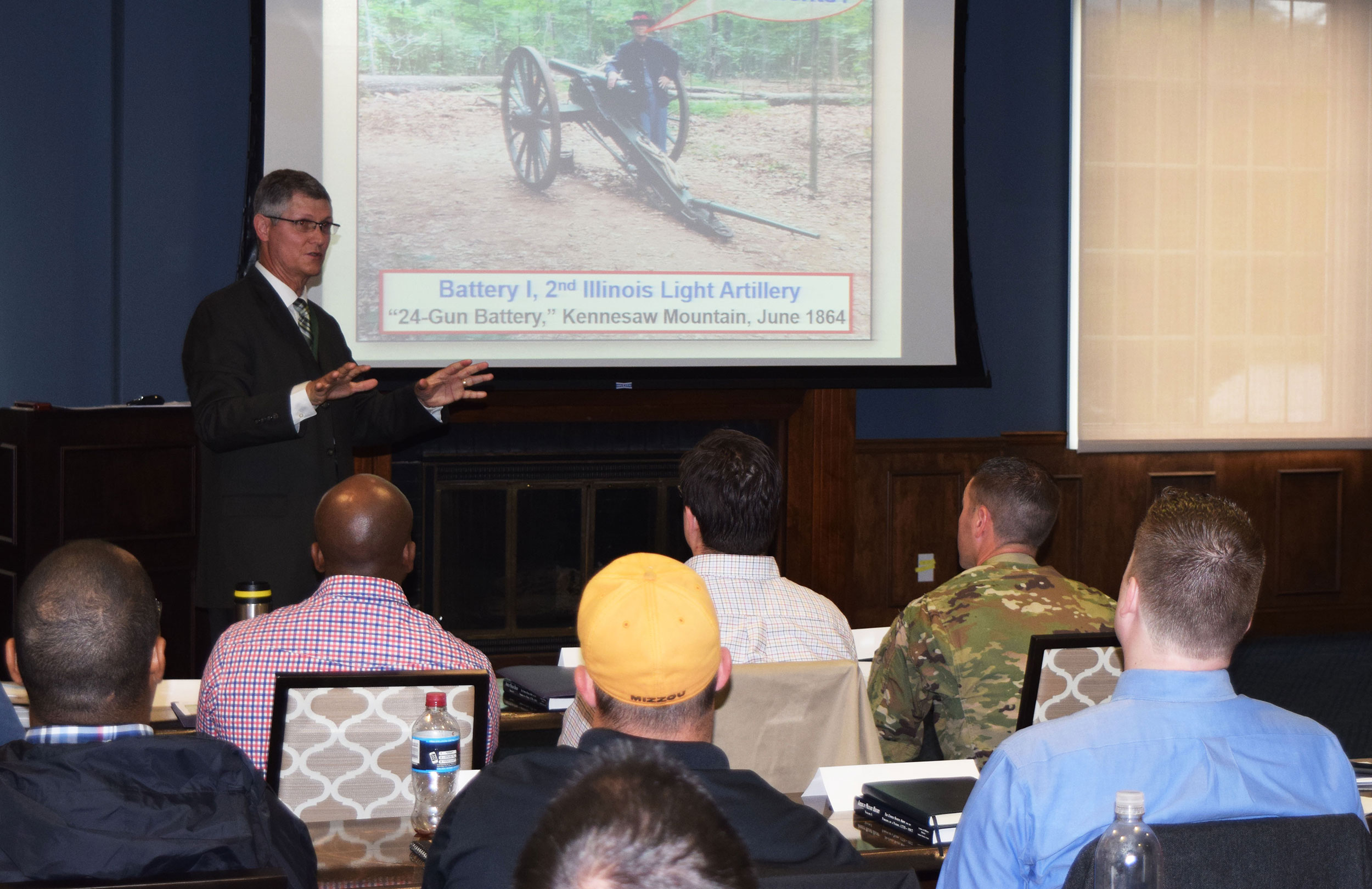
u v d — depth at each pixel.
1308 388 6.04
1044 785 1.27
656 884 0.53
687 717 1.21
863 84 5.27
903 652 2.22
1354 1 6.00
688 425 5.53
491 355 5.01
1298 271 6.00
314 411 3.12
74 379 4.77
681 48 5.13
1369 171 6.06
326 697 1.76
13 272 4.66
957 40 5.31
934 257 5.35
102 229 4.77
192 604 4.54
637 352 5.14
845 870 1.12
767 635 2.04
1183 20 5.80
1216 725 1.29
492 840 1.12
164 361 4.87
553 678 2.37
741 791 1.15
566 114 5.04
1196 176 5.86
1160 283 5.85
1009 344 5.80
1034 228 5.79
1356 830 1.18
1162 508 1.36
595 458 5.43
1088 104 5.72
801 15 5.22
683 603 1.21
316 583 3.41
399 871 1.53
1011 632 2.14
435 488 5.27
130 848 1.13
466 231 4.95
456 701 1.80
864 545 5.67
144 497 4.39
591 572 5.45
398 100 4.85
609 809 0.56
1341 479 6.13
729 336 5.21
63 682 1.28
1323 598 6.14
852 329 5.31
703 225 5.17
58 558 1.33
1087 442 5.80
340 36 4.77
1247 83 5.89
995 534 2.31
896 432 5.70
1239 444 5.97
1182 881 1.14
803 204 5.25
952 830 1.54
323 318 3.59
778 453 5.64
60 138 4.70
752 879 0.56
